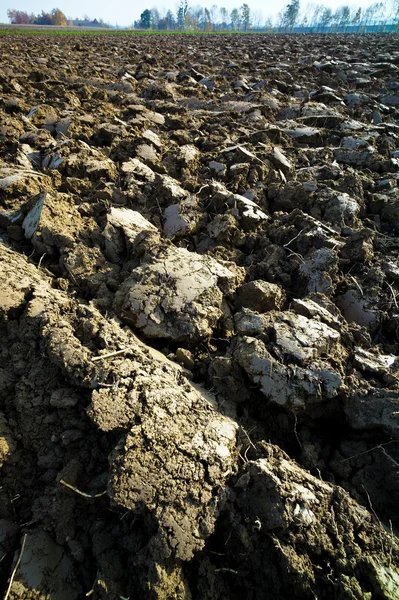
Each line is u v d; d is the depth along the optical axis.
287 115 7.56
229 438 1.99
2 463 1.89
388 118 7.85
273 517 1.70
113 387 2.03
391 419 2.09
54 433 1.99
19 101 6.46
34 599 1.56
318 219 4.06
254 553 1.67
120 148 5.23
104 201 3.91
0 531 1.74
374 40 23.02
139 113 6.75
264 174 4.79
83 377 2.09
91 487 1.83
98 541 1.69
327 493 1.84
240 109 7.62
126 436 1.82
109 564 1.64
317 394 2.18
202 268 2.91
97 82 9.39
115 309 2.76
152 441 1.83
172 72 10.71
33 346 2.29
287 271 3.41
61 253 3.24
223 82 10.18
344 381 2.29
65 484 1.78
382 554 1.71
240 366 2.34
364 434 2.16
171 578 1.56
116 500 1.65
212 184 4.36
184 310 2.64
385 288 3.24
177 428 1.93
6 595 1.55
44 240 3.27
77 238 3.42
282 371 2.23
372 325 2.96
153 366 2.24
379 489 2.00
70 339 2.24
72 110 6.64
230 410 2.27
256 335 2.52
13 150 4.96
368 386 2.29
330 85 10.12
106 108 6.98
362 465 2.07
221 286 2.93
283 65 12.55
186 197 4.18
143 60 12.84
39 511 1.77
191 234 3.83
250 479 1.83
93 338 2.35
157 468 1.76
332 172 4.81
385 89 9.97
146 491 1.69
